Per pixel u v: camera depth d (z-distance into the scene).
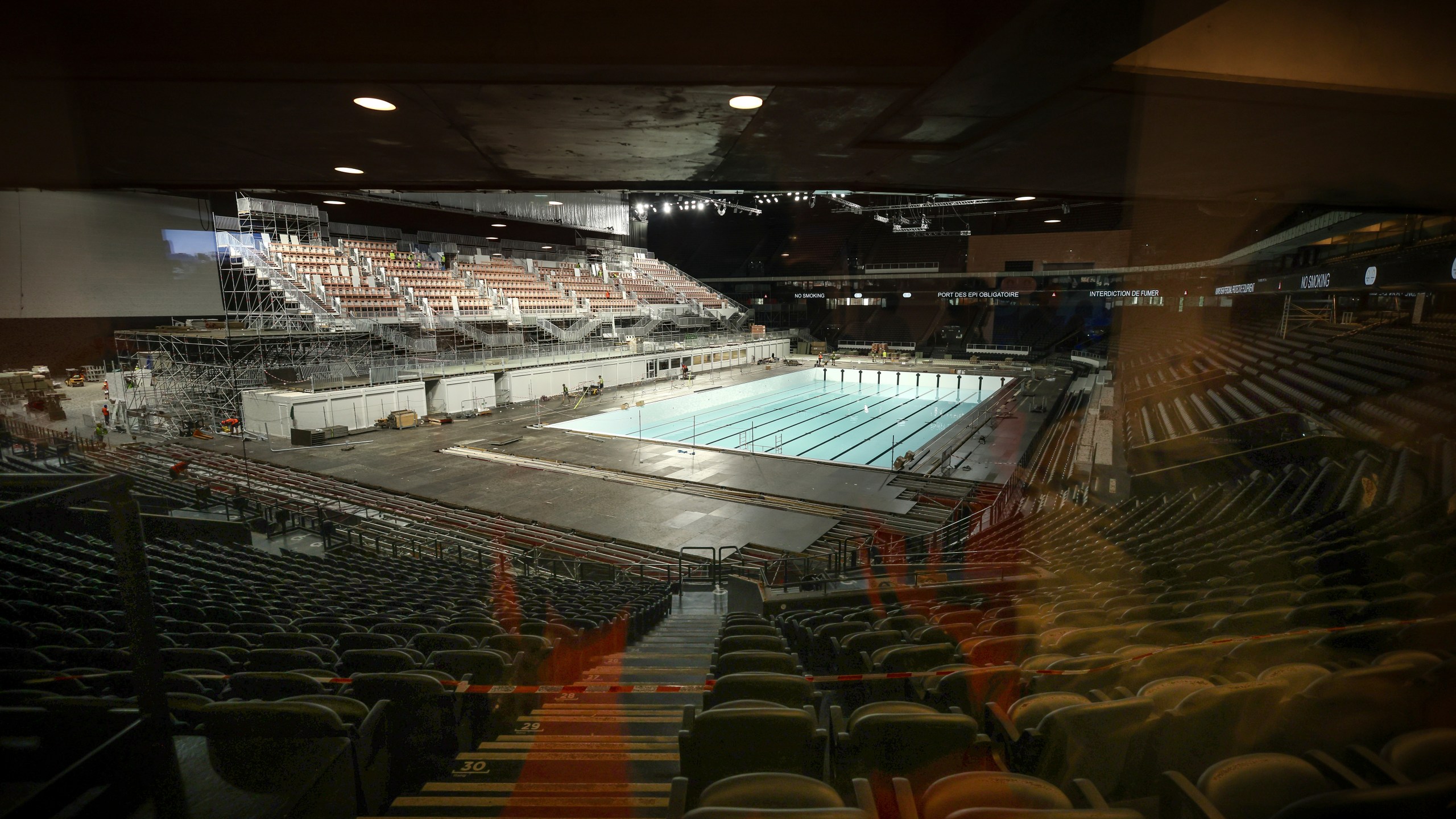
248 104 3.80
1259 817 2.20
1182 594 5.72
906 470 20.70
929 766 2.91
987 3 3.10
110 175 5.34
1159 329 41.41
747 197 48.28
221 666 4.37
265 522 13.52
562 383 33.00
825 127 4.39
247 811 2.75
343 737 3.08
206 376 24.52
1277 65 3.60
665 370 40.22
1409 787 1.79
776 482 18.92
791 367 47.44
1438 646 3.83
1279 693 2.99
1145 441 20.39
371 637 5.09
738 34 3.27
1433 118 4.21
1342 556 6.33
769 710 2.90
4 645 4.57
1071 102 3.92
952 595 8.68
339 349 27.97
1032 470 19.95
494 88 3.59
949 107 4.02
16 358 25.16
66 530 6.59
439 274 35.75
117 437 21.86
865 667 4.64
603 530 14.96
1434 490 8.95
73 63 3.18
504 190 6.15
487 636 5.70
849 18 3.24
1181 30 3.57
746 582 10.14
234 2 3.11
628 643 7.38
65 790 2.46
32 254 25.09
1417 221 14.89
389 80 3.45
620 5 3.17
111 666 4.26
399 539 13.64
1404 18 3.64
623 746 3.88
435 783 3.40
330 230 33.09
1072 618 5.32
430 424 26.11
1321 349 21.55
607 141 4.66
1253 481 12.98
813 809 1.99
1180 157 5.28
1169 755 2.92
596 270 46.25
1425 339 16.08
